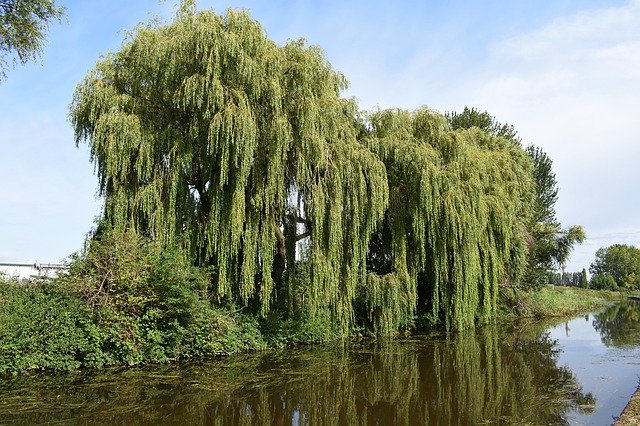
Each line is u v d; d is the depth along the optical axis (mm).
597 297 69125
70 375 14352
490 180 26016
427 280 24766
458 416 11102
